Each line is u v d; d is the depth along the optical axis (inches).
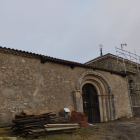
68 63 434.3
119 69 670.5
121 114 561.9
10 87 328.8
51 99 381.4
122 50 724.0
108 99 542.3
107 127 356.8
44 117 246.2
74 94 430.0
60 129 244.8
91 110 506.0
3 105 312.3
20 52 352.2
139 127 351.9
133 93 687.7
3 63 332.5
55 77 405.4
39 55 376.2
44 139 210.8
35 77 368.8
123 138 248.5
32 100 350.0
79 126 305.9
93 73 509.0
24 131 222.1
